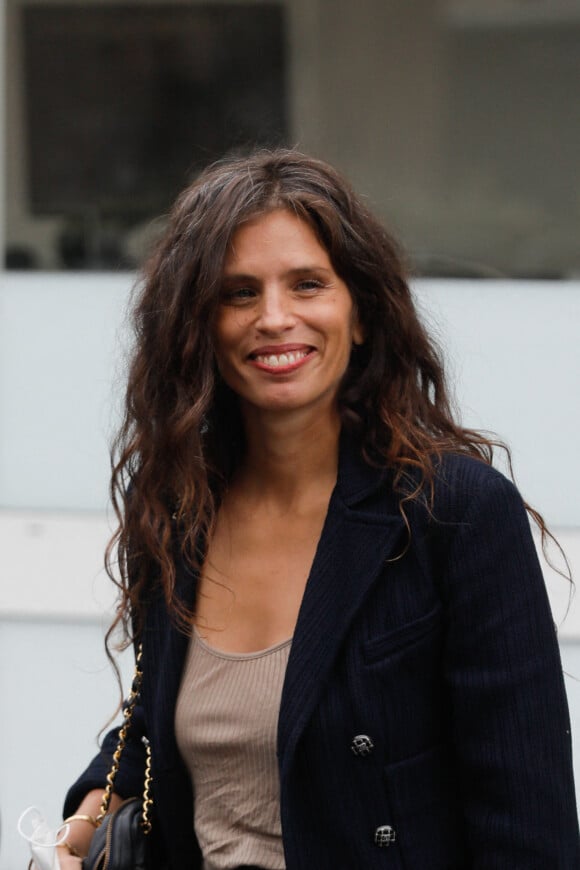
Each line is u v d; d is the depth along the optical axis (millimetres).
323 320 6172
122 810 6770
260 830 6270
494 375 11289
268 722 6148
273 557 6473
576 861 5922
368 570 6000
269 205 6121
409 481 6098
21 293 12227
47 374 12172
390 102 11656
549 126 11312
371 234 6352
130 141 12164
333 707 5938
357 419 6414
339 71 11773
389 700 5934
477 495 5930
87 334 12148
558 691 5887
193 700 6387
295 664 6008
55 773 11938
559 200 11336
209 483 6773
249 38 11953
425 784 6035
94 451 12094
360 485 6254
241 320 6180
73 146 12211
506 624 5824
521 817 5777
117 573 11773
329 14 11750
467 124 11484
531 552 5945
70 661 11969
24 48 12172
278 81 11945
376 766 5934
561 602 10961
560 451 11211
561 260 11289
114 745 7309
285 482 6535
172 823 6664
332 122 11805
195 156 12102
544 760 5797
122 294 12102
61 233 12234
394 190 11602
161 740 6480
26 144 12242
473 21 11422
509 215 11375
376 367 6453
